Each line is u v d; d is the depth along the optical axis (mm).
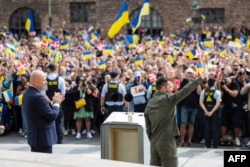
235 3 44281
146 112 10430
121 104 17453
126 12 27797
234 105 17078
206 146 16625
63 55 25719
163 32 44188
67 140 18188
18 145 16906
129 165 8414
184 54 24078
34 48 30156
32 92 10523
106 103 17469
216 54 26578
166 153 10234
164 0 45312
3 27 47125
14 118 19672
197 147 16844
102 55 25344
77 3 46344
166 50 27234
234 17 44375
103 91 17531
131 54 26656
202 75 16812
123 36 38406
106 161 8672
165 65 19016
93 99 18781
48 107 10508
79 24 46375
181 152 15516
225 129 17281
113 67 19906
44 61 23188
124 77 18469
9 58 23234
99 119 19250
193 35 39750
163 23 45438
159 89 10438
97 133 19531
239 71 17844
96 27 46188
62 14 46562
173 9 45188
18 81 19375
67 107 18969
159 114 10211
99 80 19188
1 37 36969
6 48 26234
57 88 16812
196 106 17000
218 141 16641
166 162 10258
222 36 39688
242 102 17578
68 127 19438
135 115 11289
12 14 47438
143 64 21953
